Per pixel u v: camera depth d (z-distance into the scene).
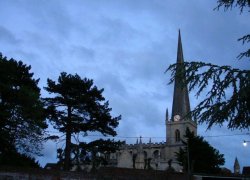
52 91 57.53
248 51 11.41
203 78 11.25
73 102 56.06
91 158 56.53
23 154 43.75
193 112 11.48
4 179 33.06
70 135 56.47
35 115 43.78
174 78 11.69
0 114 41.12
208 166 80.00
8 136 41.69
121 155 120.81
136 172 39.97
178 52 173.38
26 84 51.62
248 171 68.88
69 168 55.78
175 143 159.75
